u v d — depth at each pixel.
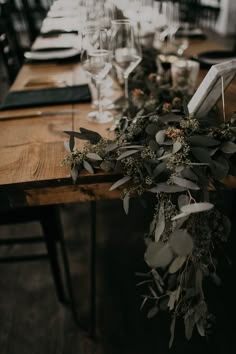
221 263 1.49
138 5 1.56
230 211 1.49
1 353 1.22
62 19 2.13
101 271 1.50
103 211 1.85
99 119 1.04
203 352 1.19
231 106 0.85
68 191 0.83
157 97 1.01
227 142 0.77
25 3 2.60
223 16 5.75
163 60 1.25
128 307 1.34
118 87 1.30
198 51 1.58
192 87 1.12
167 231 0.75
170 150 0.76
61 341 1.24
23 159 0.87
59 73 1.45
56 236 1.19
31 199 0.83
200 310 0.78
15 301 1.39
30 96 1.20
